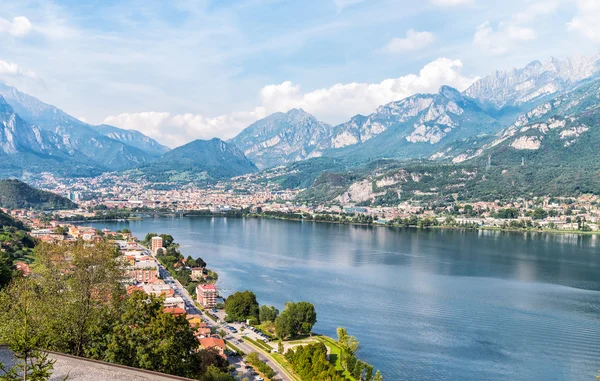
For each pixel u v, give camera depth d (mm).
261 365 178625
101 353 95500
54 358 72062
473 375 186375
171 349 100500
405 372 187875
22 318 89188
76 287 100500
